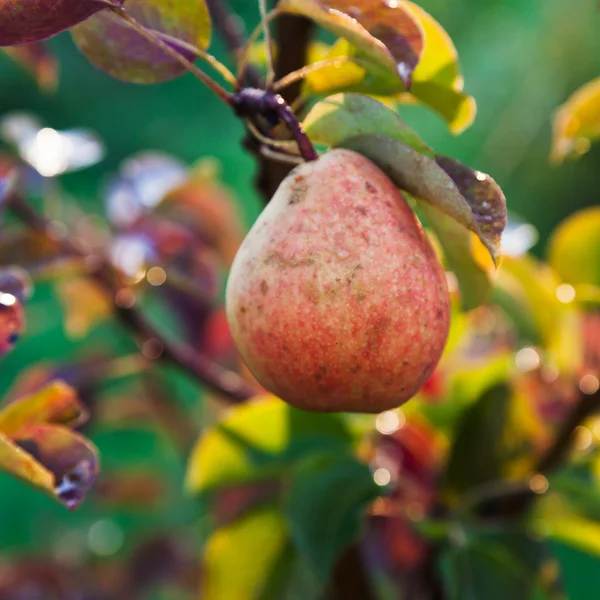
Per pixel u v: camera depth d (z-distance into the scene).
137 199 0.95
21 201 0.85
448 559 0.70
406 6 0.61
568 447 0.73
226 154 2.98
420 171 0.56
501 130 2.53
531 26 2.60
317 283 0.55
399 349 0.56
